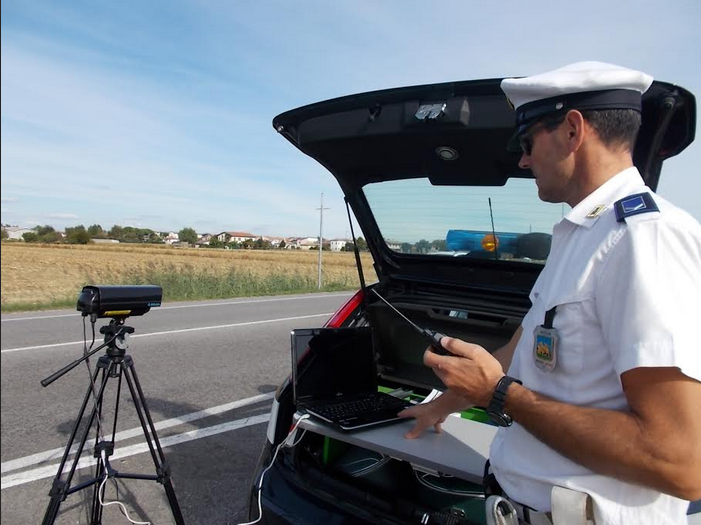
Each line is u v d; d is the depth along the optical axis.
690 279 1.07
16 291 17.48
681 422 1.01
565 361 1.22
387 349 3.04
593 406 1.19
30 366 6.11
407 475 2.07
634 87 1.27
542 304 1.34
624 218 1.16
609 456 1.08
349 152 2.40
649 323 1.03
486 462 1.70
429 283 3.00
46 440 4.02
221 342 7.92
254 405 4.99
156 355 6.89
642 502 1.15
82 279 22.12
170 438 4.16
